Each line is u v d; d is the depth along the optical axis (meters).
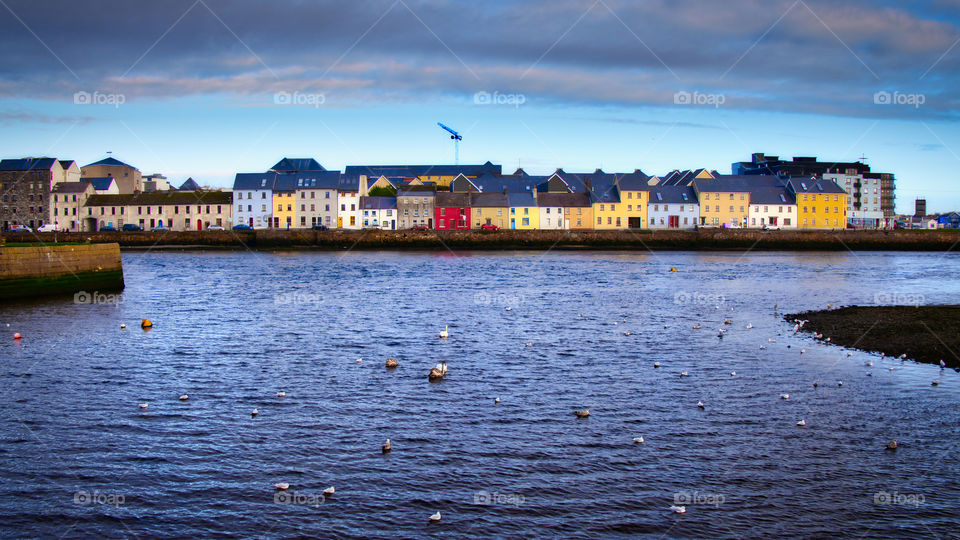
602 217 161.62
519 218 159.62
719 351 41.06
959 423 28.70
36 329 47.97
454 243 144.00
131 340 44.19
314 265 102.44
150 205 162.38
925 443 26.67
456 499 22.44
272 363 38.22
